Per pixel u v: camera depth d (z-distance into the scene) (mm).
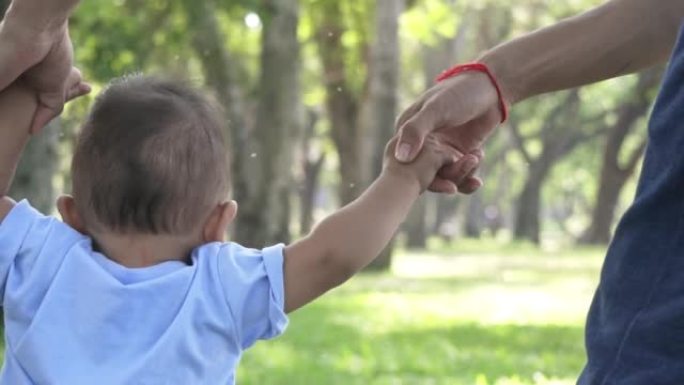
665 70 2693
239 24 26266
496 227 80000
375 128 25828
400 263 34531
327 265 3012
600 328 2656
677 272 2543
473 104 3256
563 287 25078
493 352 13062
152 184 2977
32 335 2924
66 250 3002
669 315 2520
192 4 21469
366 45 31453
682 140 2564
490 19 46406
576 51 3344
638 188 2643
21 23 2891
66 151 15922
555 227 98562
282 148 25266
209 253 3006
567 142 57688
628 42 3322
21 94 3119
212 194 3061
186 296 2934
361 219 3055
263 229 25094
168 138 3006
